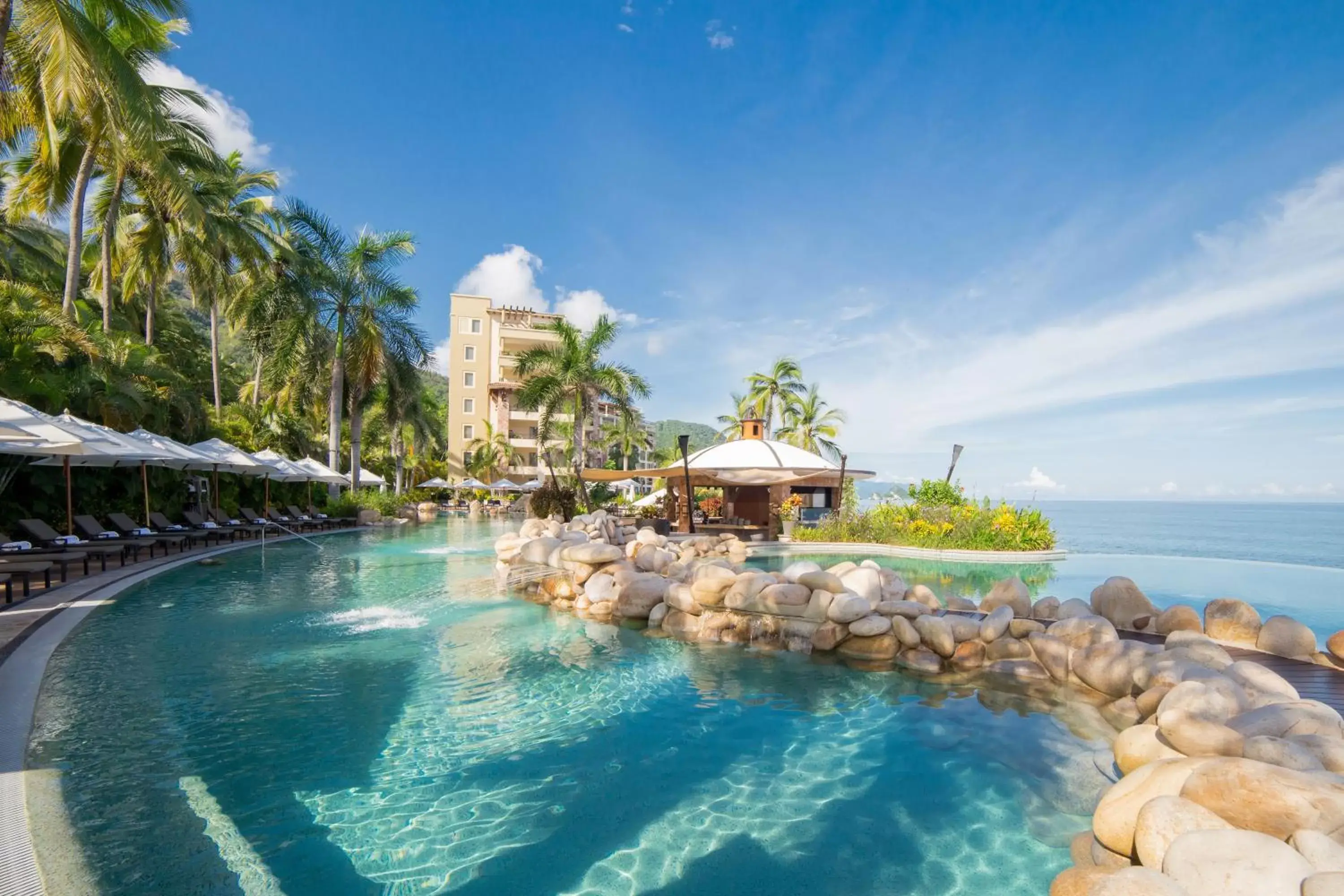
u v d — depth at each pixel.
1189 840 2.64
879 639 7.03
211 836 3.38
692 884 3.09
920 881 3.12
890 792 4.05
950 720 5.29
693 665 6.80
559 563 11.06
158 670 6.15
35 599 9.20
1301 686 5.34
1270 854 2.48
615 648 7.45
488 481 57.16
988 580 12.42
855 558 16.08
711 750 4.69
